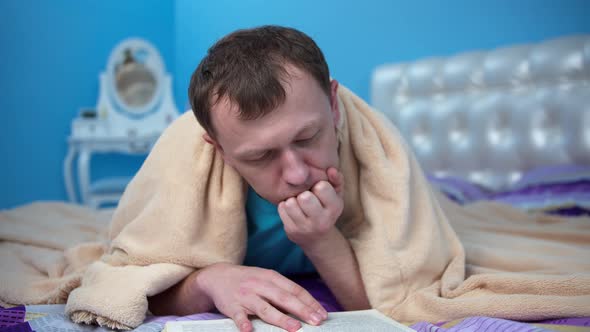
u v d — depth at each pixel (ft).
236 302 2.30
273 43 2.24
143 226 2.78
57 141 11.63
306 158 2.27
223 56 2.24
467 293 2.71
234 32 2.49
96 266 2.83
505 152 8.62
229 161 2.47
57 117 11.63
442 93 9.49
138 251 2.71
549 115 8.22
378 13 10.48
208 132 2.40
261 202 2.94
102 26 12.31
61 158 11.70
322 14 10.66
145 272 2.57
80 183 11.30
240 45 2.27
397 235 2.78
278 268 3.52
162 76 12.48
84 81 12.05
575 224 4.95
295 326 2.13
